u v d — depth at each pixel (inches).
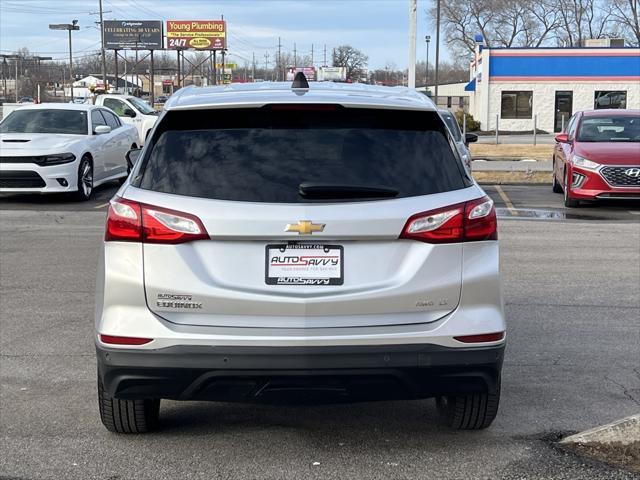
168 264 145.2
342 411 190.9
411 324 147.3
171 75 4729.3
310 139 151.7
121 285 146.6
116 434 174.9
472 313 149.3
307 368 143.6
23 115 622.2
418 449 167.3
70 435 174.4
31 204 580.7
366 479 152.6
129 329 145.6
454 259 148.5
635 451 163.0
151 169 151.7
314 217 142.9
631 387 205.0
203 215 143.9
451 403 171.5
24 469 157.1
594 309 285.1
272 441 171.9
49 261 372.5
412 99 162.2
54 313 279.6
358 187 145.7
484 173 815.1
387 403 196.9
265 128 153.1
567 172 565.6
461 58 3415.4
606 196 537.3
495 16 3161.9
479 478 153.0
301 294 145.2
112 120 685.9
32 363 224.7
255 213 143.3
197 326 145.4
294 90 166.9
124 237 147.0
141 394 149.2
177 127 154.8
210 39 3597.4
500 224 494.6
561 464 158.9
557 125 1850.4
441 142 156.0
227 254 145.3
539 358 229.3
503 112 1866.4
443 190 150.5
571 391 202.1
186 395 148.5
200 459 162.2
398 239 146.3
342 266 145.6
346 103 152.8
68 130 616.1
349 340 143.3
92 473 155.5
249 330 144.6
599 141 581.0
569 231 466.0
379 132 154.0
